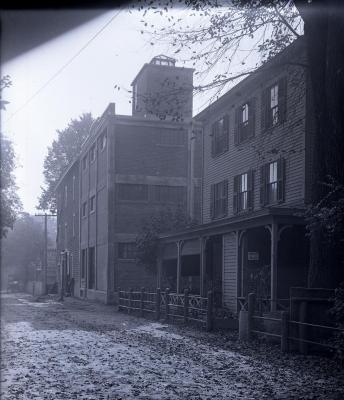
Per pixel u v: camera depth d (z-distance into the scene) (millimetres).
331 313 13148
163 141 36156
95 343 15359
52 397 8570
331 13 13742
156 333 18000
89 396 8695
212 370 11133
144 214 35375
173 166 36156
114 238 34750
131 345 14922
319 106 14797
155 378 10242
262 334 15469
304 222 17781
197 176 36500
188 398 8688
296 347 13625
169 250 27938
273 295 17328
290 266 20750
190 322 20781
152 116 36406
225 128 26016
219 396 8859
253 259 21938
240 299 19797
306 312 13367
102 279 36656
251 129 23203
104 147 36969
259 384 9820
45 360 12203
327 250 14562
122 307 29047
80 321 22922
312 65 14906
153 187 35719
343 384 9820
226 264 23297
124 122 35469
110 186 34875
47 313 27984
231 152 25391
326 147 14523
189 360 12375
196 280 28906
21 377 10141
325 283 14523
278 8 15570
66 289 50688
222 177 26328
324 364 11789
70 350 13867
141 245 29188
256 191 22859
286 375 10633
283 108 20422
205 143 28594
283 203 20469
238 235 20484
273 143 21531
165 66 36438
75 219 49438
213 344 15125
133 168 35406
